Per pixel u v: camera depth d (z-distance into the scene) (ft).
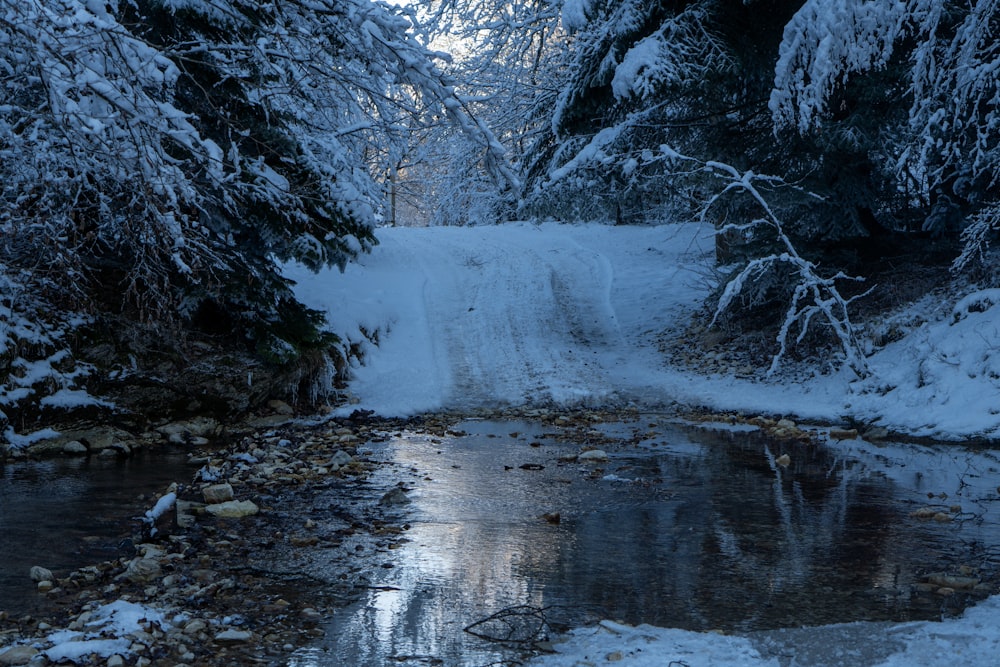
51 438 33.99
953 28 44.93
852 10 41.11
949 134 45.06
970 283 47.70
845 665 14.67
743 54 52.06
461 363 53.26
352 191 42.19
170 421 37.78
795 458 34.55
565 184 55.52
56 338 35.86
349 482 29.37
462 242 82.79
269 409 41.98
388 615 17.17
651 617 17.19
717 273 59.11
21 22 18.49
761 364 51.21
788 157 53.98
